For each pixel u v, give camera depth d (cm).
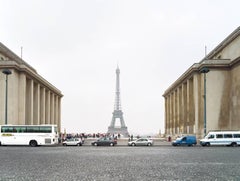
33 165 2661
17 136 6744
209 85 8362
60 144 8150
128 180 1789
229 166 2558
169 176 1953
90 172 2170
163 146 7369
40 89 10306
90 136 12531
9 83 7962
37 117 9556
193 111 8962
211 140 6850
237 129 7838
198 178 1858
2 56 8781
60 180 1797
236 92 7944
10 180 1791
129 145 7788
